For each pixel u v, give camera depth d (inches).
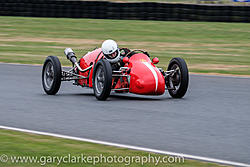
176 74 1296.8
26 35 3321.9
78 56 2509.8
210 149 754.8
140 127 916.0
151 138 827.4
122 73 1244.5
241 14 3587.6
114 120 981.8
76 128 904.3
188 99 1289.4
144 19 3686.0
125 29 3432.6
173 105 1178.0
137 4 3676.2
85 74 1375.5
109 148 754.8
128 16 3708.2
